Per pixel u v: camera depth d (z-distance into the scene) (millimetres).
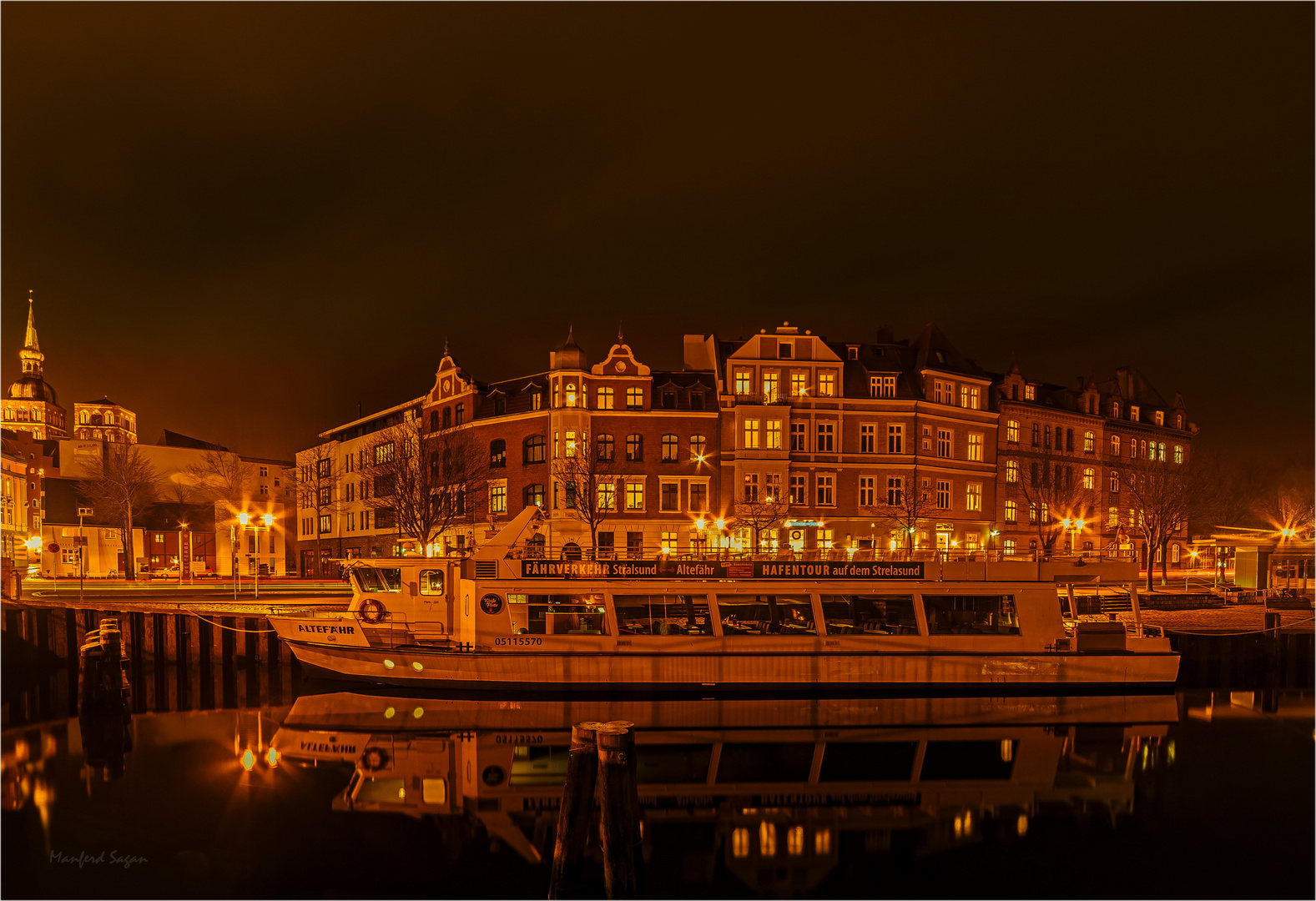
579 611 21062
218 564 71688
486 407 50281
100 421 97188
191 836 13266
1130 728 19469
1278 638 26156
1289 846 13336
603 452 45438
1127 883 12078
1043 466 53062
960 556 25844
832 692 20797
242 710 21156
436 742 17812
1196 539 54500
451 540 49406
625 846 10992
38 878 11852
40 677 25906
